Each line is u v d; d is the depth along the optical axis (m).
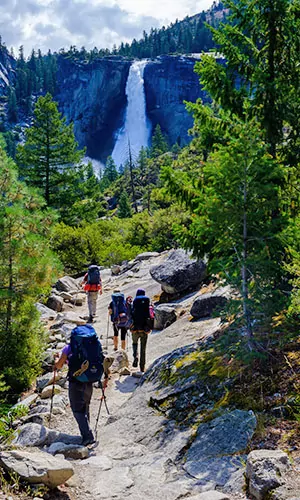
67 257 28.36
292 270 5.51
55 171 34.50
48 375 9.34
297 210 7.54
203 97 184.38
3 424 7.26
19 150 34.09
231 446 4.69
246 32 8.02
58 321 14.38
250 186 5.62
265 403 5.08
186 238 8.00
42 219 10.48
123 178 107.31
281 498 3.54
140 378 8.27
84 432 6.01
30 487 4.29
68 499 4.36
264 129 7.67
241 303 5.63
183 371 6.78
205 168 5.87
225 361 6.36
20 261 9.66
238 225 5.79
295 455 4.10
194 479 4.41
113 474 4.84
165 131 191.12
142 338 9.38
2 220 9.59
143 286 18.34
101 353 6.14
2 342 9.70
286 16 7.63
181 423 5.65
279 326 6.37
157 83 191.75
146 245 39.88
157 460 5.00
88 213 37.00
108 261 28.42
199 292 13.48
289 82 7.89
